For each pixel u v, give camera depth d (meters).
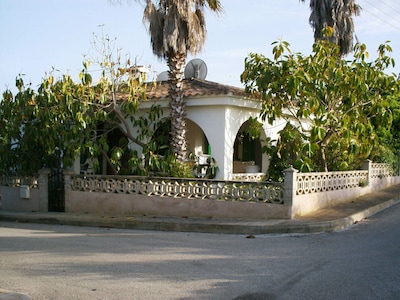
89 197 14.48
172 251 9.07
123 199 13.91
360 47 14.27
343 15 19.78
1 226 13.35
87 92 14.09
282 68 13.10
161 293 6.32
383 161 18.77
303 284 6.51
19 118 14.91
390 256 8.07
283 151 14.60
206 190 12.77
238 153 18.97
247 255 8.55
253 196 12.28
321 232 10.95
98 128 16.38
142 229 12.27
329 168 16.23
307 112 13.23
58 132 14.34
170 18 13.91
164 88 17.14
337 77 13.12
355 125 13.66
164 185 13.34
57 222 13.62
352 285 6.39
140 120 14.79
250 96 14.96
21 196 15.67
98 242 10.24
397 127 20.34
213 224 11.48
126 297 6.20
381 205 14.32
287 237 10.45
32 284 6.93
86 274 7.41
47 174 15.52
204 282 6.78
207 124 14.73
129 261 8.23
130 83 14.05
